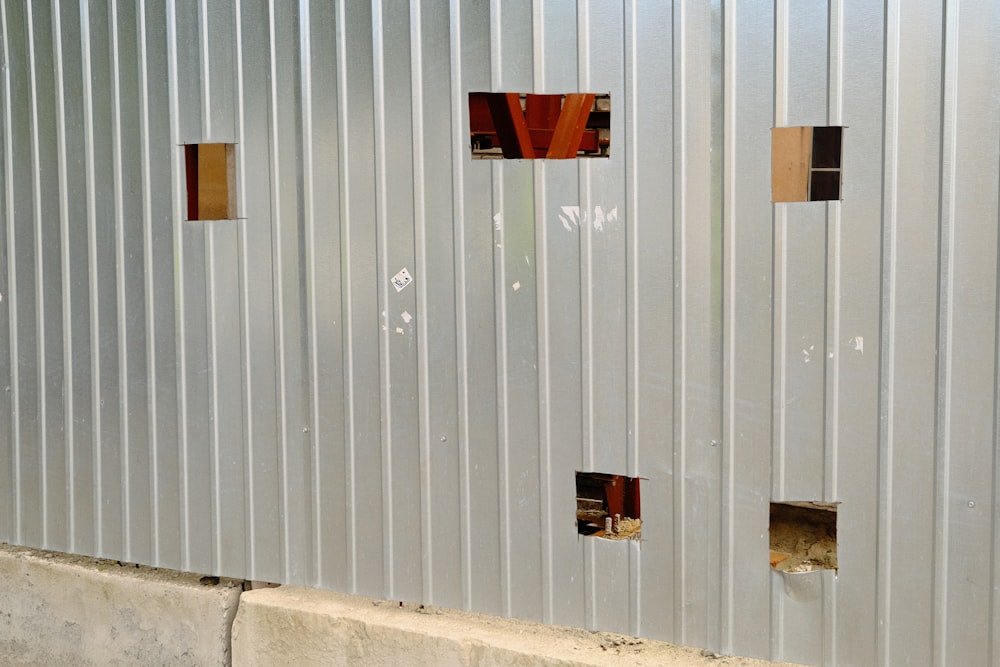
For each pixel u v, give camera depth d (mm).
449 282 3266
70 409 4008
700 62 2873
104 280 3867
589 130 3869
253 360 3621
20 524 4168
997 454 2646
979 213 2617
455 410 3303
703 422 2969
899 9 2652
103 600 3910
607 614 3160
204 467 3750
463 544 3334
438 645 3260
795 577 2910
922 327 2699
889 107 2684
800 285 2818
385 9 3273
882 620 2818
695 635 3041
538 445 3189
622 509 3439
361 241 3391
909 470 2750
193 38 3592
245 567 3713
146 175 3729
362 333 3426
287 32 3434
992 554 2678
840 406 2807
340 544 3539
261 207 3545
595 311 3072
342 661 3436
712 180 2893
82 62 3801
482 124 3688
